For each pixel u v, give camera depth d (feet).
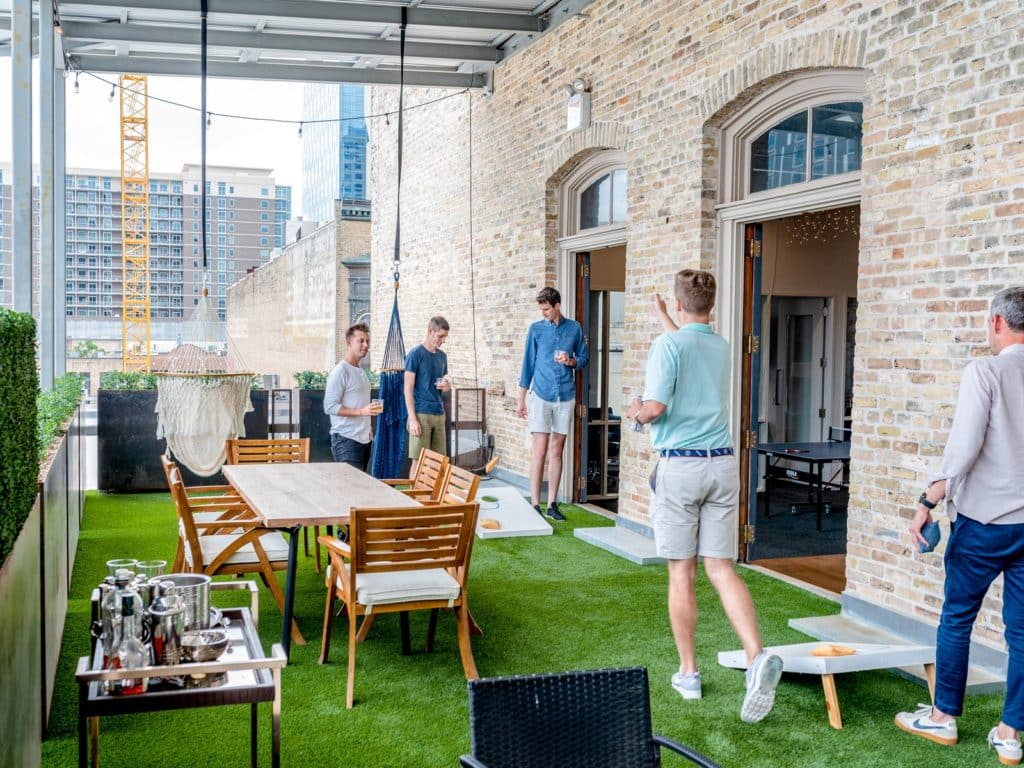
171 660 8.03
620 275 31.53
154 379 32.01
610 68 25.32
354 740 11.65
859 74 17.75
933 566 15.08
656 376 12.93
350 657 12.89
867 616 16.40
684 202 22.07
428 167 40.88
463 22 28.63
